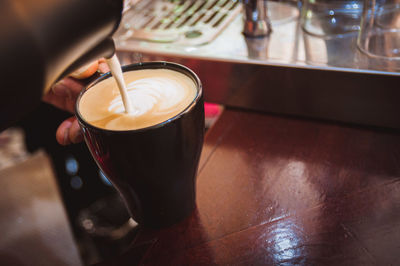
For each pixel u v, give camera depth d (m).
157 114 0.31
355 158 0.40
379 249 0.32
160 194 0.32
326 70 0.41
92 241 0.67
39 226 0.53
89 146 0.31
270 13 0.52
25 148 0.82
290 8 0.52
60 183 0.79
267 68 0.43
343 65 0.41
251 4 0.46
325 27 0.47
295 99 0.45
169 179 0.31
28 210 0.55
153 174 0.30
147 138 0.28
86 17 0.23
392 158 0.40
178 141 0.29
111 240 0.65
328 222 0.35
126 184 0.31
